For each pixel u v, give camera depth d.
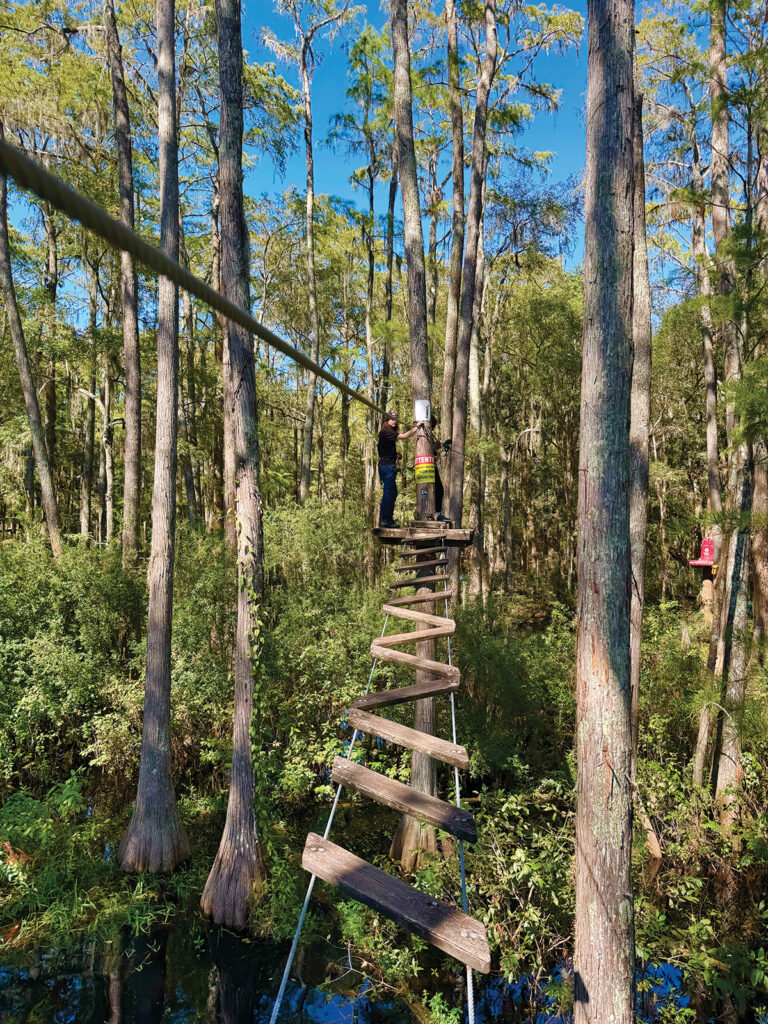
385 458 8.40
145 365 25.25
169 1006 7.37
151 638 9.59
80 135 18.56
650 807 9.48
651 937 7.50
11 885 9.02
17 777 11.96
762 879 8.87
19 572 13.48
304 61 22.39
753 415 8.04
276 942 8.39
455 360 12.68
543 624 21.39
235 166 8.78
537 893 7.98
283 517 16.64
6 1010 7.27
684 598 25.28
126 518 14.59
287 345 1.72
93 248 22.08
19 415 19.25
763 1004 7.05
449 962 7.97
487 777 12.55
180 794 11.91
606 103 4.28
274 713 12.38
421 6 19.25
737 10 10.27
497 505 28.25
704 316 13.44
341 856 3.32
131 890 9.05
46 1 16.38
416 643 9.98
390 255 22.42
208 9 18.03
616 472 4.28
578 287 25.72
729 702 9.26
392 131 22.00
